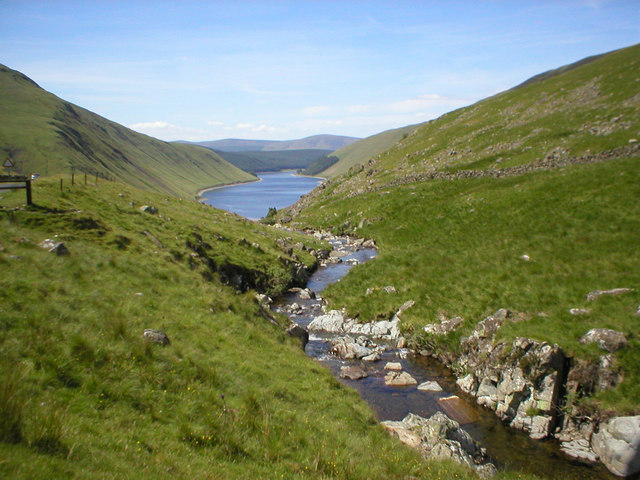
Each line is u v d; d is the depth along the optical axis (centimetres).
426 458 1440
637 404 1592
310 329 3136
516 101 10781
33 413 895
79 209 3144
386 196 7775
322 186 12462
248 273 3953
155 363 1402
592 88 9106
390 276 3644
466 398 2078
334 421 1538
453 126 11244
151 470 879
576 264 2750
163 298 2095
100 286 1889
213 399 1355
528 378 1847
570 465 1562
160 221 3934
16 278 1577
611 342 1802
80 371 1184
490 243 3747
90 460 829
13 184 3042
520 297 2530
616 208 3534
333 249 6306
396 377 2258
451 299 2864
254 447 1190
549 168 6094
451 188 6950
